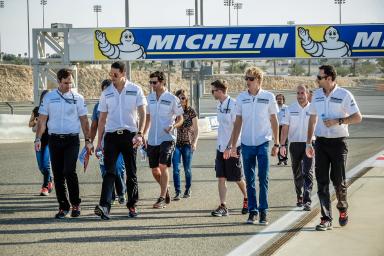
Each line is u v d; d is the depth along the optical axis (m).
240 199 11.72
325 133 8.79
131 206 9.98
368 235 8.27
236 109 9.57
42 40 26.86
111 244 8.13
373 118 41.50
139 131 9.76
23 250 7.83
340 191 8.85
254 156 9.45
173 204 11.23
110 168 9.77
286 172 15.77
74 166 9.87
